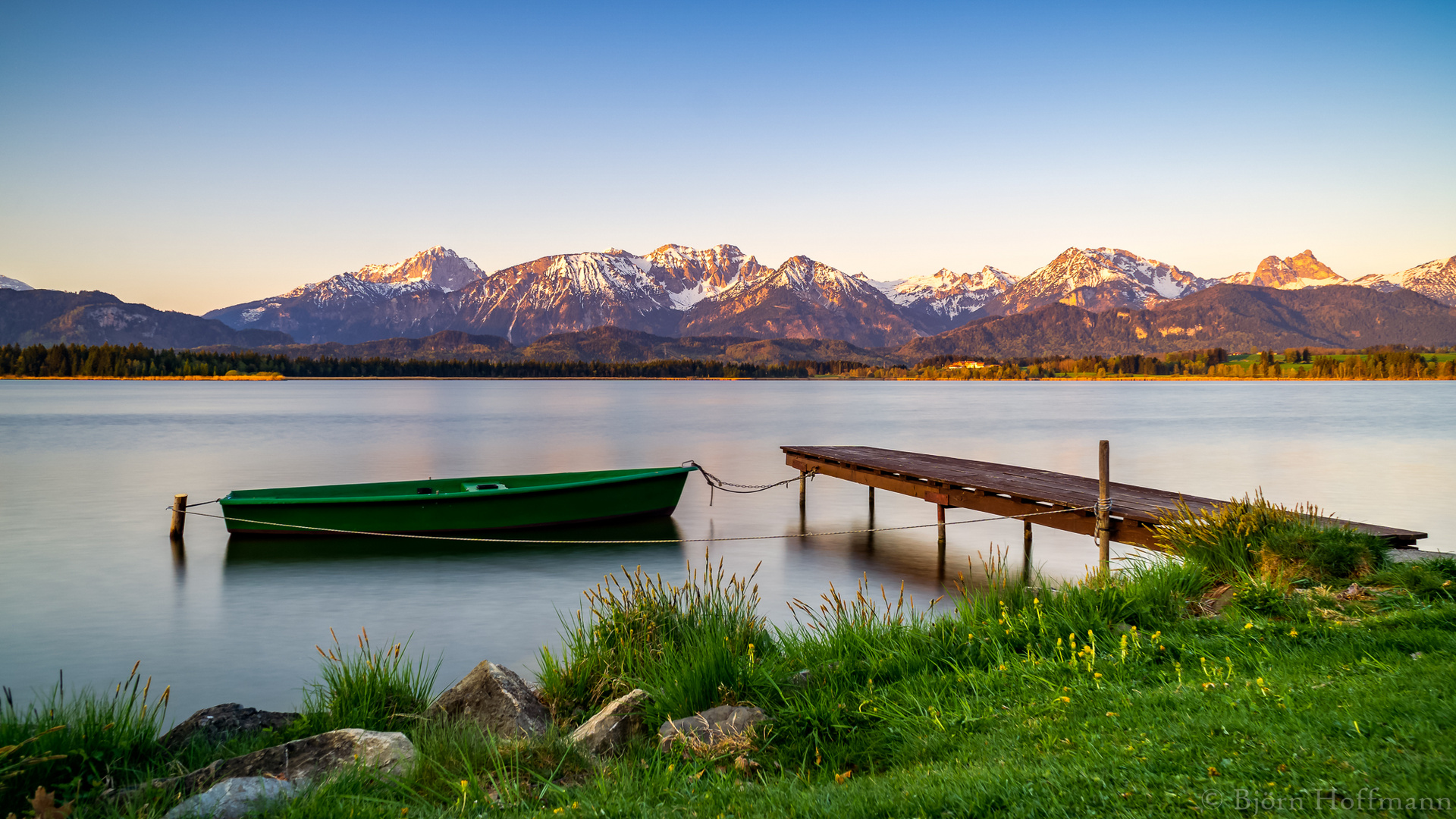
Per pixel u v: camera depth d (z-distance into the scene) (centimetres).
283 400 11944
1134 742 492
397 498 2025
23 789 529
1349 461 3716
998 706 600
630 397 14075
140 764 627
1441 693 512
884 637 779
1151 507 1359
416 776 534
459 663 1186
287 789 507
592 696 777
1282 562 898
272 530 2067
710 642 732
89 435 5603
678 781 516
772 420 7562
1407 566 853
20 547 2044
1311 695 536
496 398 13450
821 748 570
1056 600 827
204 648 1269
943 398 13525
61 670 1166
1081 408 9681
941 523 1928
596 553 1969
